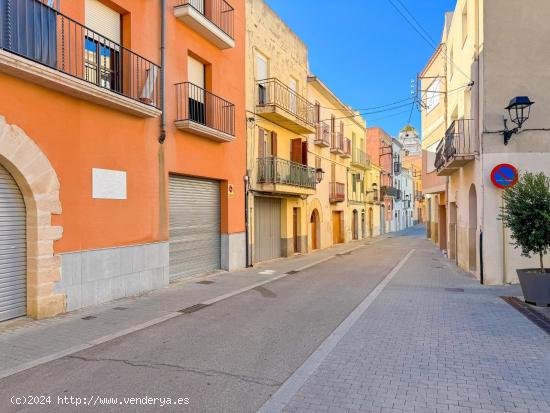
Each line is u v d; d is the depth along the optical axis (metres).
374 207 40.72
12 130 6.68
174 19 11.02
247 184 15.12
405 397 4.20
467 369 4.98
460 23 14.29
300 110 20.30
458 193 15.52
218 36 12.32
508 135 10.81
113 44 9.24
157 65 9.73
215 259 13.58
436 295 9.81
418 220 73.19
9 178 6.93
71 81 7.32
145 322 7.12
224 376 4.73
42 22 6.99
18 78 6.79
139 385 4.46
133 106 8.92
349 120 30.77
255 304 8.73
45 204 7.24
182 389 4.37
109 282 8.73
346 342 6.07
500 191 10.98
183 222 11.86
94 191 8.35
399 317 7.62
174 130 10.95
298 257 19.31
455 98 15.59
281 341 6.10
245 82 15.14
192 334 6.44
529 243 8.26
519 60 10.99
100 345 5.83
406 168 59.12
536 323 7.07
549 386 4.47
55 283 7.46
